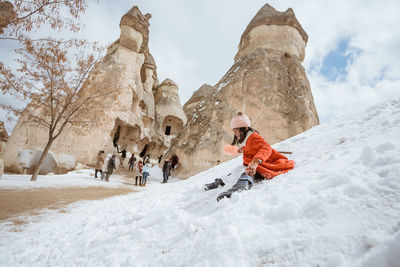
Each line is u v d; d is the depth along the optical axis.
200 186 3.96
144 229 2.12
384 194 1.12
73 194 6.38
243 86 18.64
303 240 1.04
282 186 1.77
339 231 0.99
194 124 18.84
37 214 3.70
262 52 20.30
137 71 27.81
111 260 1.61
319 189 1.45
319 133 4.31
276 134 16.56
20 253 2.08
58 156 17.16
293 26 21.94
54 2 4.53
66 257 1.95
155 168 21.06
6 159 16.47
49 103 9.85
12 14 4.66
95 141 19.20
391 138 2.04
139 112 29.45
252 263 1.03
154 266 1.38
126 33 24.66
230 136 16.47
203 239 1.37
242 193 1.91
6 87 7.77
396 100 3.92
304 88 18.62
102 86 10.77
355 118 4.24
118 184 10.90
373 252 0.79
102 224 2.97
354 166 1.61
